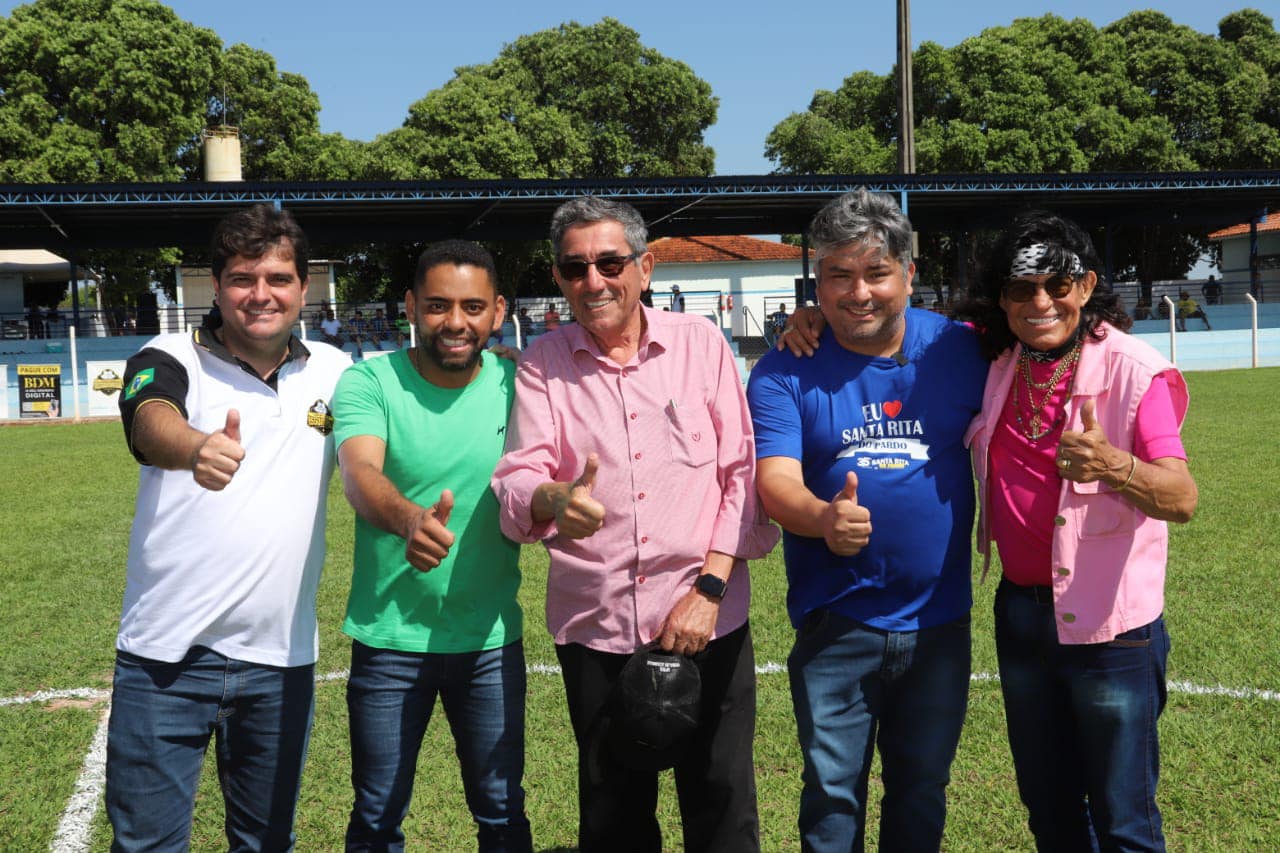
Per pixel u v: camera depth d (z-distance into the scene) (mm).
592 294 2771
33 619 6508
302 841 3664
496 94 36562
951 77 36625
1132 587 2676
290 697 2807
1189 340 28547
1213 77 38531
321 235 28250
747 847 2926
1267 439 12383
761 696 4867
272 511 2740
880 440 2857
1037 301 2639
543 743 4422
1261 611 5809
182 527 2674
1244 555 7012
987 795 3809
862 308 2758
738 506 2852
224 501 2689
